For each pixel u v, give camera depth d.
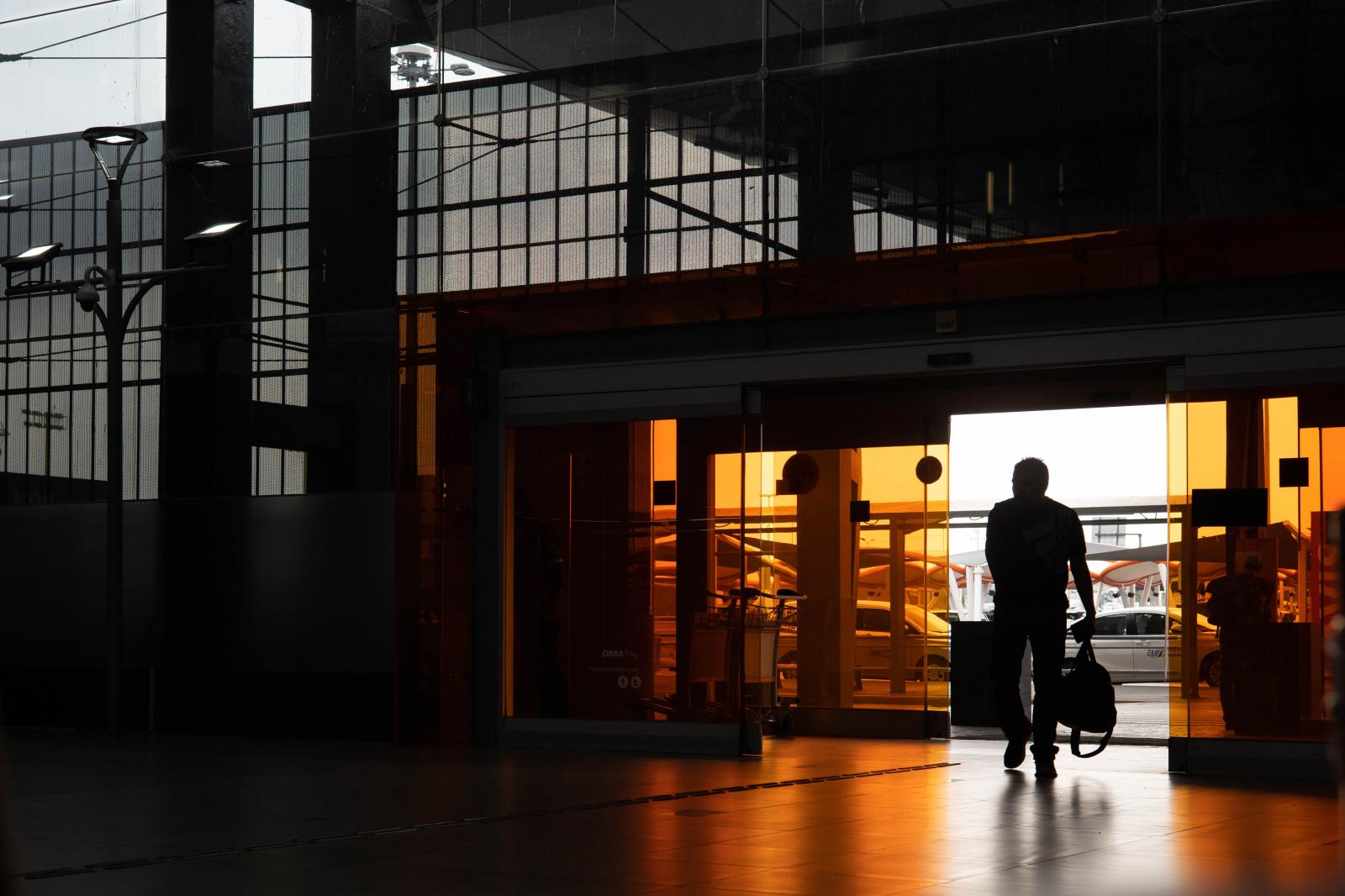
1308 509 8.59
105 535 12.29
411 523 10.85
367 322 11.14
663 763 9.28
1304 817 6.48
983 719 13.59
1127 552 26.22
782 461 12.70
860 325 9.95
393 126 11.02
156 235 12.08
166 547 11.88
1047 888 4.54
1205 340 8.91
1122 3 8.55
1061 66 8.70
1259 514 8.72
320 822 6.32
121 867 5.07
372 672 11.07
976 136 8.91
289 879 4.80
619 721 10.34
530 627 10.73
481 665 10.94
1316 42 8.09
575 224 10.23
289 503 11.42
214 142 11.82
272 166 11.56
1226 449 8.82
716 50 9.77
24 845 5.63
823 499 12.52
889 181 9.15
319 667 11.27
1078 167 8.60
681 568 10.24
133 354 12.06
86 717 12.26
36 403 12.60
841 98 9.34
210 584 11.70
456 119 10.77
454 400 10.98
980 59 8.94
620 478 10.52
